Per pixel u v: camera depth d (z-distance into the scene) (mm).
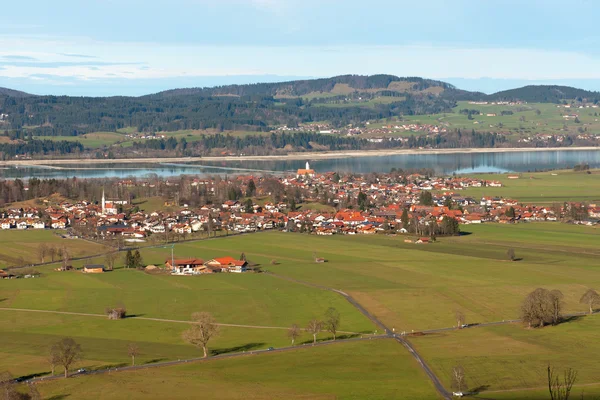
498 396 157375
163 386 167625
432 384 167125
